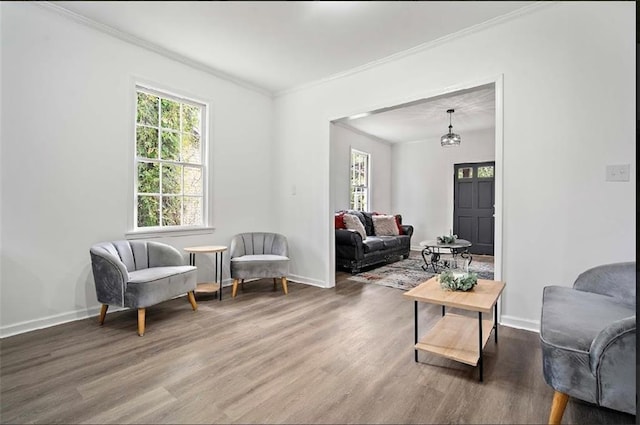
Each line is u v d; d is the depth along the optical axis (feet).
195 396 5.08
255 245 12.34
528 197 7.78
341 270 15.37
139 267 9.11
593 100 6.98
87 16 8.09
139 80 9.55
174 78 10.40
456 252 18.12
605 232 6.93
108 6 7.65
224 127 12.03
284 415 4.63
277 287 12.16
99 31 8.66
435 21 8.00
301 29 8.20
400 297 10.80
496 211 8.20
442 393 5.18
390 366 6.07
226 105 12.07
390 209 24.09
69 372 5.79
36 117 7.70
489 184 20.27
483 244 20.54
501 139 8.09
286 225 13.47
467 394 5.15
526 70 7.75
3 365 6.02
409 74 9.75
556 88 7.39
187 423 4.46
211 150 11.59
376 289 11.88
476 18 7.91
